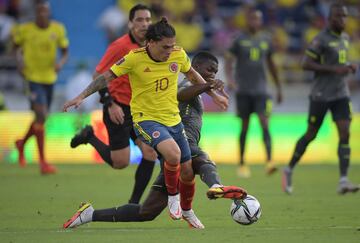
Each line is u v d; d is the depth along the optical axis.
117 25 77.50
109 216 26.47
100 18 82.06
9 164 55.81
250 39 49.50
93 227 27.94
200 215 31.44
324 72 38.81
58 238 25.12
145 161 31.92
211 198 24.52
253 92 49.31
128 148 33.62
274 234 25.98
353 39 79.62
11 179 45.59
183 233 26.20
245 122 49.66
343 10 38.94
